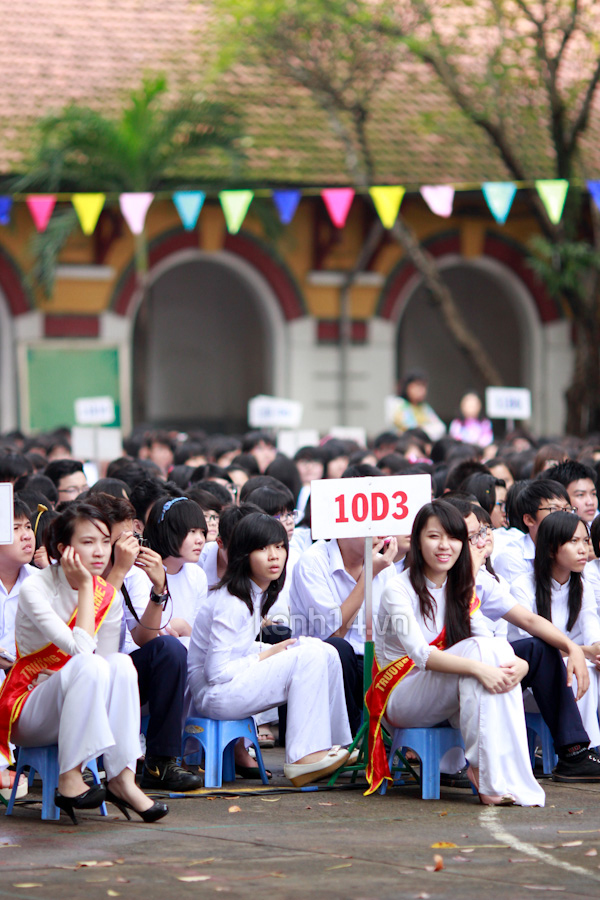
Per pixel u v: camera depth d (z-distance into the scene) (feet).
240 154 161.99
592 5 148.97
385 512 55.67
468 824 47.80
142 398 179.52
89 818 48.55
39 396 178.60
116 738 47.50
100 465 119.03
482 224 196.34
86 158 158.40
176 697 53.36
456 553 52.95
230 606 54.44
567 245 157.07
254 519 54.90
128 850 43.47
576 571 59.47
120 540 50.57
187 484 81.56
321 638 60.54
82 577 47.42
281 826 47.29
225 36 162.20
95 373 180.65
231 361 216.74
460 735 53.06
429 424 132.46
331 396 191.52
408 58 161.89
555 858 42.45
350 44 158.81
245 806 51.03
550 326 201.05
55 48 178.40
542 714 57.31
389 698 53.31
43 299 177.68
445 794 53.88
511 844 44.42
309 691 54.24
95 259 179.52
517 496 64.49
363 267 188.14
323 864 41.60
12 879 39.65
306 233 188.85
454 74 158.10
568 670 56.24
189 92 161.27
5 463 75.92
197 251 184.24
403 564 64.85
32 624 48.01
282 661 54.24
